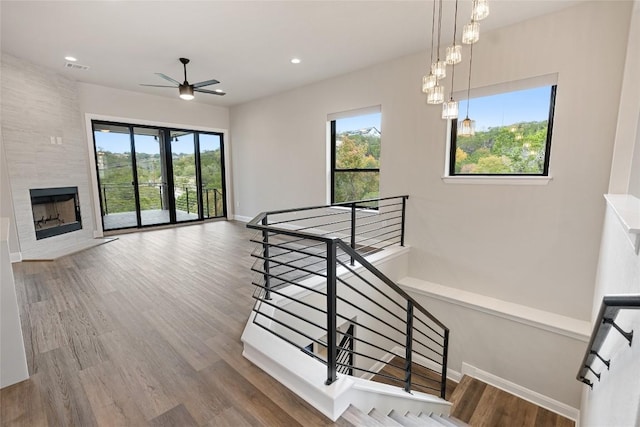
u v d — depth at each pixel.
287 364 1.84
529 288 3.41
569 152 3.02
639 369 1.03
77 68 4.52
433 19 3.11
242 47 3.78
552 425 3.00
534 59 3.14
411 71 4.06
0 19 3.05
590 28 2.82
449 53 2.03
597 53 2.80
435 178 3.99
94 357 2.07
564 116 3.02
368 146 4.81
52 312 2.70
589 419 2.13
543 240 3.27
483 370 3.61
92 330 2.41
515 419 3.08
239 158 7.20
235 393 1.77
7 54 3.99
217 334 2.37
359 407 1.83
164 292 3.14
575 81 2.93
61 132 4.81
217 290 3.20
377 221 4.54
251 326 2.27
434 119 3.93
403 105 4.19
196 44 3.69
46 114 4.56
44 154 4.54
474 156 3.77
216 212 7.57
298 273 3.56
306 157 5.61
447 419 2.56
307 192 5.68
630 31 2.56
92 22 3.13
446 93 3.80
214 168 7.41
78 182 5.14
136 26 3.22
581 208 3.01
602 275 2.52
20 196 4.19
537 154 3.33
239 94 6.06
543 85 3.12
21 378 1.83
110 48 3.79
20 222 4.19
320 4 2.83
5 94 3.99
